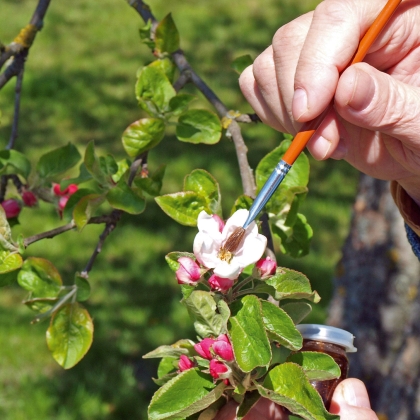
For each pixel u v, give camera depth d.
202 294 0.42
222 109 0.63
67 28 2.74
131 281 1.54
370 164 0.54
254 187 0.56
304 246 0.59
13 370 1.29
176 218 0.50
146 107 0.61
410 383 0.92
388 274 1.00
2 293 1.48
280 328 0.42
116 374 1.29
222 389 0.43
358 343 1.03
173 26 0.68
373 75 0.44
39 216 1.70
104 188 0.61
